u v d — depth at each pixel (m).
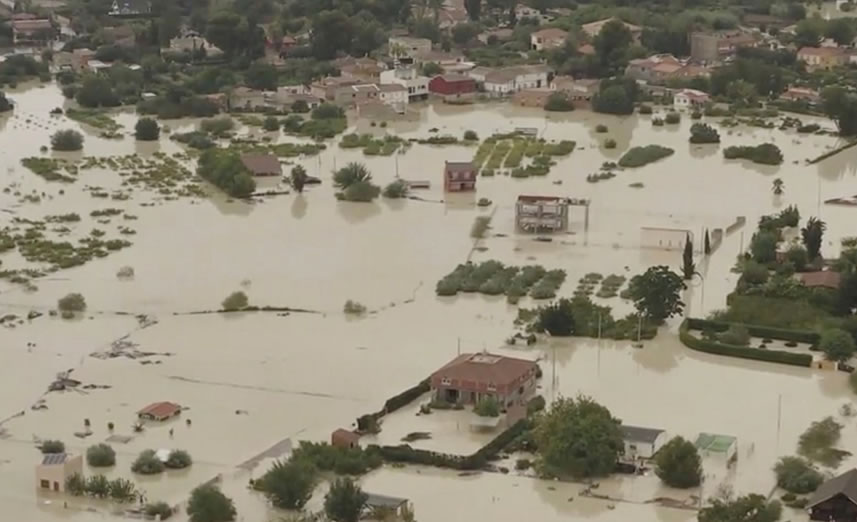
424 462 141.75
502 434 147.25
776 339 178.50
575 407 144.50
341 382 164.38
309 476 133.88
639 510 130.88
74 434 149.88
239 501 133.12
